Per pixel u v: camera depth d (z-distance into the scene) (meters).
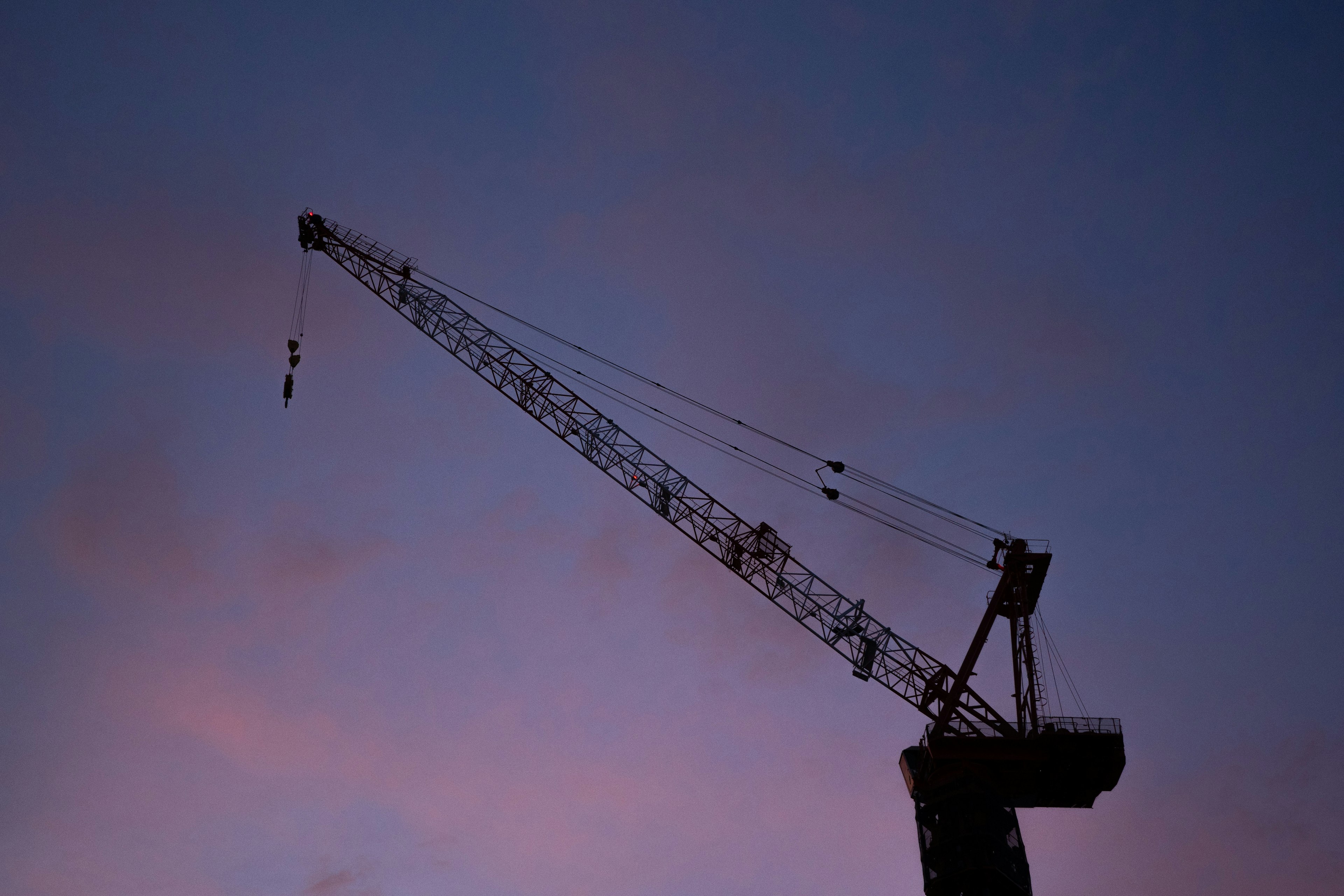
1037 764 94.94
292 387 113.38
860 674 100.00
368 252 116.69
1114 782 95.31
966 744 95.75
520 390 110.12
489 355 111.75
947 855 93.25
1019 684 98.62
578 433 107.50
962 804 94.00
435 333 113.75
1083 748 93.94
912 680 99.44
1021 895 92.50
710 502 103.12
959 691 98.12
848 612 100.81
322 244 117.19
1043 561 102.06
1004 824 95.00
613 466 105.75
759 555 101.75
